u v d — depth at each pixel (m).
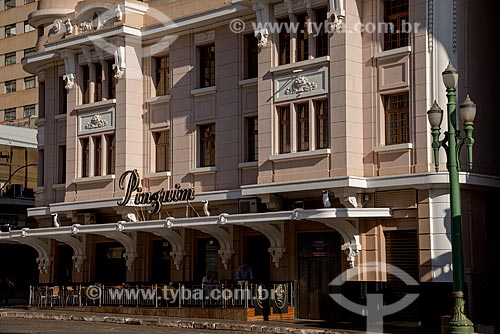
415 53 27.92
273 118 30.66
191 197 33.97
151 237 36.88
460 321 21.16
